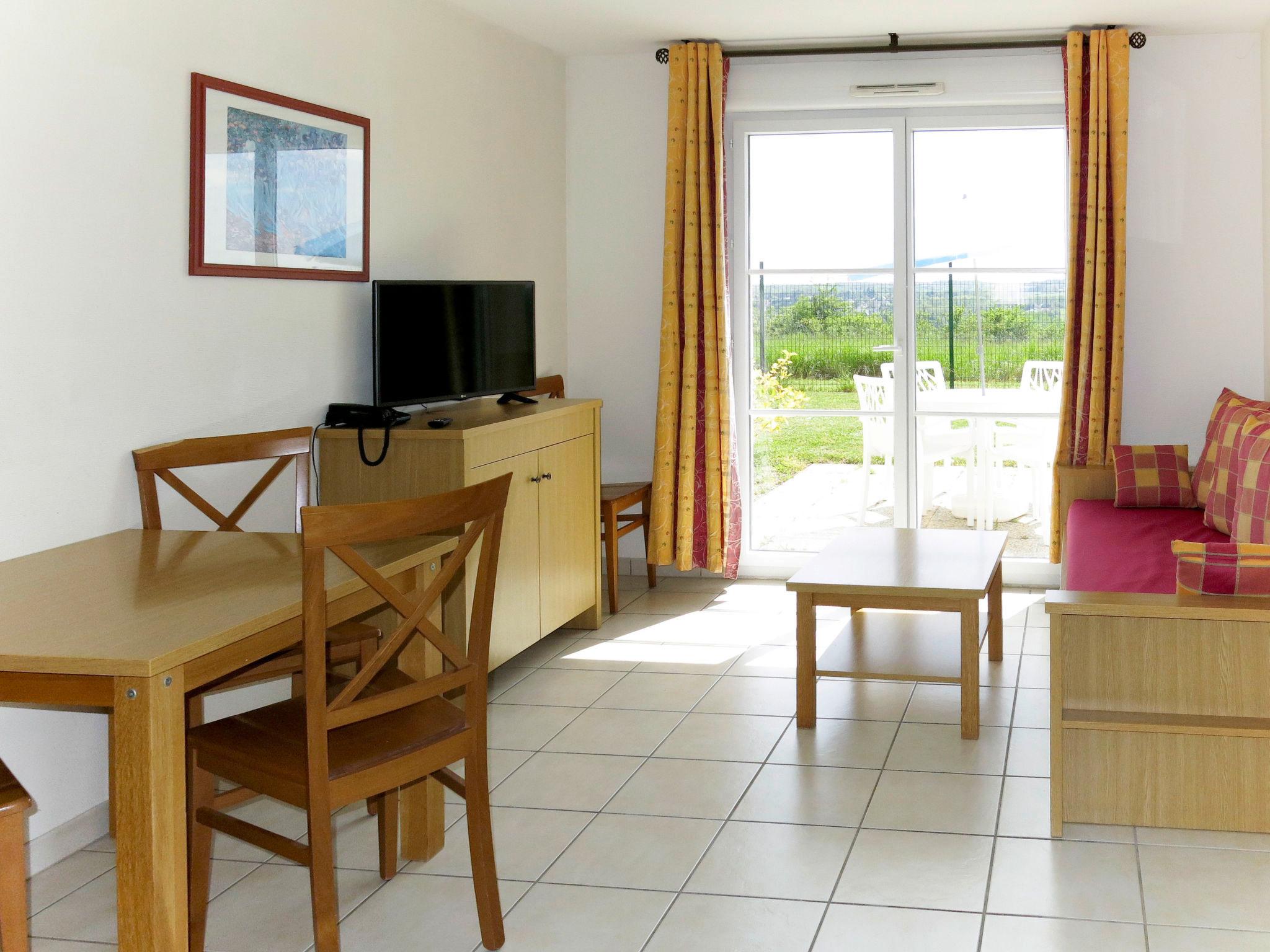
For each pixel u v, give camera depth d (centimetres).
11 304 269
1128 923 237
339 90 390
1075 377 519
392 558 239
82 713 294
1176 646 279
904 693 394
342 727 232
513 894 258
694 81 528
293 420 373
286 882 270
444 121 459
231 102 335
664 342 539
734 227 559
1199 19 485
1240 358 515
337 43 388
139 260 307
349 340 403
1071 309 514
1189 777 280
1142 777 282
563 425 445
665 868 269
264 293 358
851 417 561
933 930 237
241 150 341
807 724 360
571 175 573
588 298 576
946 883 257
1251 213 509
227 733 229
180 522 327
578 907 251
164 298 316
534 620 421
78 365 288
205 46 327
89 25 288
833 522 568
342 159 390
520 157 525
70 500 287
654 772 327
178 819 181
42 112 275
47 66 276
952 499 557
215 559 249
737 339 565
